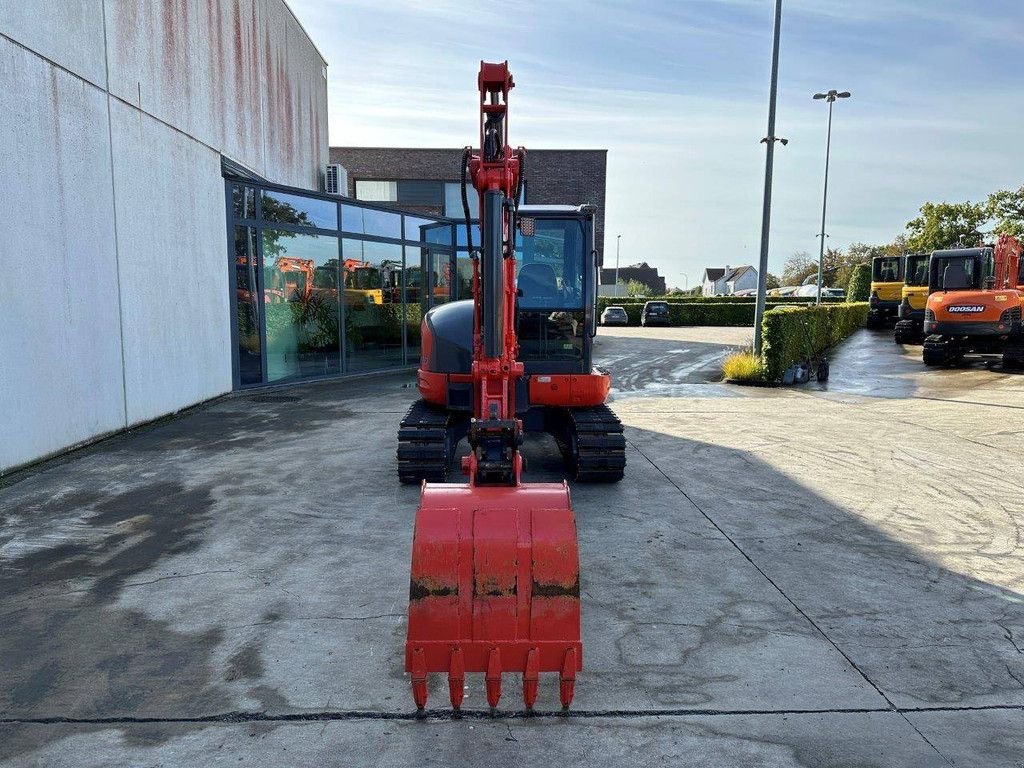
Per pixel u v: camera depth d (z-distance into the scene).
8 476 7.66
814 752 3.21
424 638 3.42
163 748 3.26
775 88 15.49
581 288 7.20
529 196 37.12
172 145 11.31
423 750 3.24
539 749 3.24
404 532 6.00
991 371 16.20
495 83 5.16
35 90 8.02
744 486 7.36
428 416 7.52
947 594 4.83
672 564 5.32
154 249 10.73
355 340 16.34
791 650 4.09
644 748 3.25
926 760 3.16
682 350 23.73
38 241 8.09
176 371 11.41
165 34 11.10
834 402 12.77
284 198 14.41
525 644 3.40
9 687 3.76
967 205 41.06
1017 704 3.58
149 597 4.80
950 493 7.11
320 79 21.17
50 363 8.34
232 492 7.12
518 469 4.06
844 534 5.96
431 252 18.62
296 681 3.79
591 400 7.23
